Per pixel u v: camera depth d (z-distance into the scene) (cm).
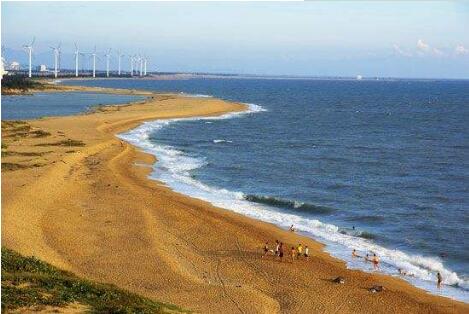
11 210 4719
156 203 5450
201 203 5659
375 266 4019
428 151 9738
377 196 6238
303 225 5016
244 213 5359
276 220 5156
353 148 10000
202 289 3425
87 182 6228
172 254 4050
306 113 17475
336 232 4850
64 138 9169
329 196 6194
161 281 3522
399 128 13600
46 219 4647
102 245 4138
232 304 3216
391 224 5138
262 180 7025
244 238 4519
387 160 8706
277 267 3919
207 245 4316
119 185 6159
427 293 3566
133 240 4288
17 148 8056
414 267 4022
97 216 4884
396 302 3394
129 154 8488
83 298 2667
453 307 3344
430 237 4747
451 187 6769
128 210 5131
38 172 6341
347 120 15462
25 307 2380
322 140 11100
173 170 7488
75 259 3809
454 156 9200
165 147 9531
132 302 2783
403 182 7031
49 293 2622
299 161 8500
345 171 7719
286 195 6219
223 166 7931
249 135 11638
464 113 18350
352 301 3394
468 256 4275
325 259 4122
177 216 5034
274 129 12850
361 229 4962
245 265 3938
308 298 3409
